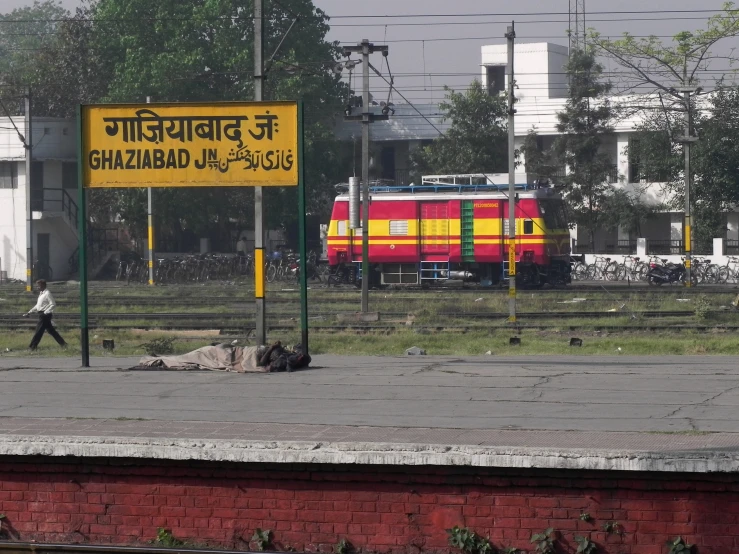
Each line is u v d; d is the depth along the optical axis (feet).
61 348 131.23
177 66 307.17
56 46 364.17
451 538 50.26
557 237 236.63
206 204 320.50
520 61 360.89
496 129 318.86
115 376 88.02
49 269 318.04
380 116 167.12
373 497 51.34
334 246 244.22
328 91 332.39
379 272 244.22
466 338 135.33
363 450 50.75
